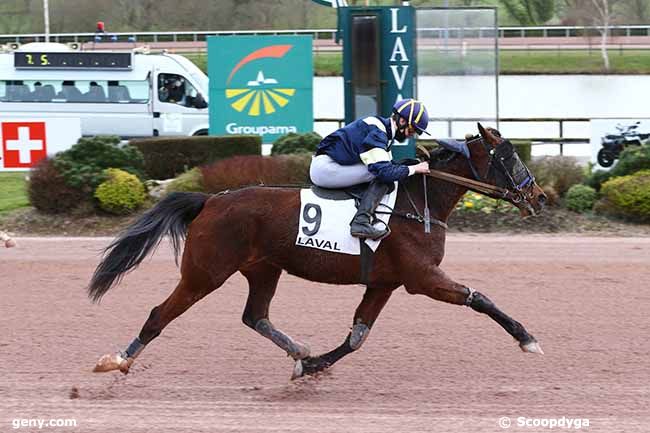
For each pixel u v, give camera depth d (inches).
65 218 816.3
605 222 802.8
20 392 384.2
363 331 400.8
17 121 935.0
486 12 968.3
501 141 395.9
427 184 392.2
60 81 1299.2
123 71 1294.3
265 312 407.2
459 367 418.6
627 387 386.9
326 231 380.5
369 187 384.5
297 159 838.5
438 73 975.6
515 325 377.4
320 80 2239.2
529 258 674.8
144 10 2965.1
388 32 880.3
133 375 410.0
